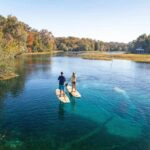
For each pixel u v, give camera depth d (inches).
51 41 6737.2
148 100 1042.7
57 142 591.8
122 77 1777.8
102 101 1008.2
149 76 1855.3
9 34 3646.7
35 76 1685.5
